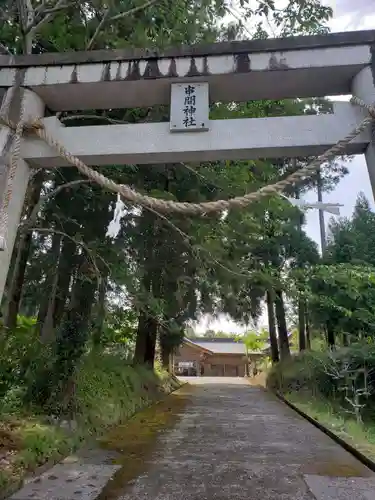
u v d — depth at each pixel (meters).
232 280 12.41
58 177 9.44
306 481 5.78
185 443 8.20
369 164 3.76
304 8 7.72
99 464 6.43
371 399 10.31
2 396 7.09
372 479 5.91
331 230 14.82
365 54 3.96
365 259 13.45
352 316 11.94
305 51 4.06
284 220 13.85
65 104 4.53
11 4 7.50
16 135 4.00
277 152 3.96
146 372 15.93
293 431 9.88
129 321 15.48
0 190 3.86
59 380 7.99
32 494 4.98
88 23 7.84
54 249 11.09
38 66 4.34
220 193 9.75
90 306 10.16
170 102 4.15
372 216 14.41
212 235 10.16
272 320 23.83
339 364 10.70
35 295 12.09
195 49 4.19
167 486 5.46
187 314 15.41
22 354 7.99
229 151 3.94
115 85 4.25
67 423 7.66
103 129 4.11
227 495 5.16
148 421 10.81
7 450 5.83
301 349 19.17
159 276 12.67
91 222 10.40
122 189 3.75
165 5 7.52
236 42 4.17
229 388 24.48
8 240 3.82
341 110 3.93
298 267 15.78
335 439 8.68
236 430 9.91
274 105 8.87
